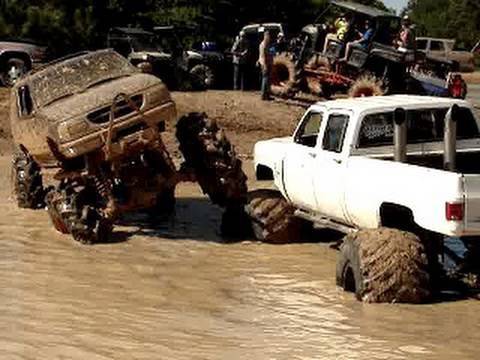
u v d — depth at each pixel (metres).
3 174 24.70
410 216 14.70
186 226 19.03
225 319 13.58
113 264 16.27
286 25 53.38
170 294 14.68
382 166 14.60
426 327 13.22
